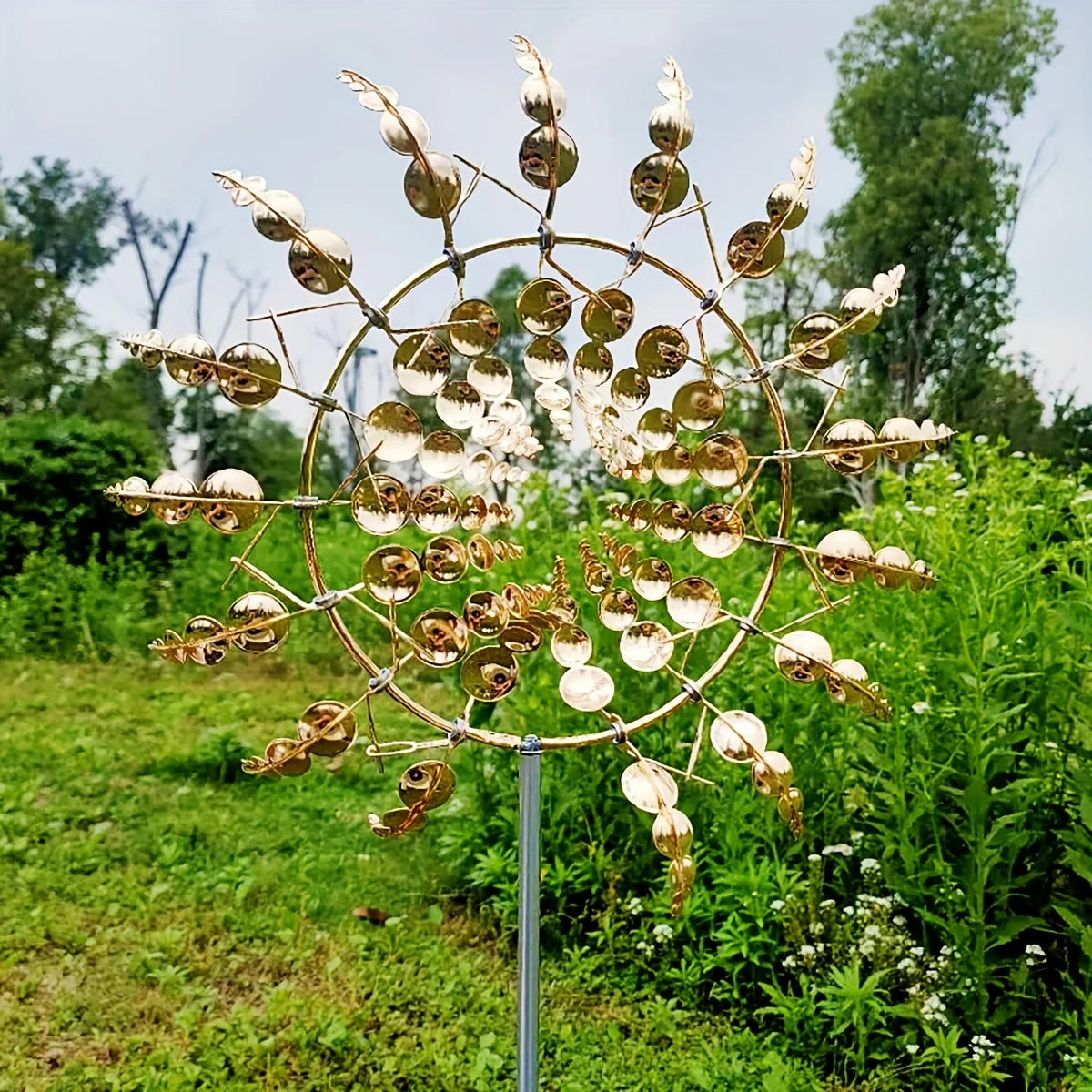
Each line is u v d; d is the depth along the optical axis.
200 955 3.08
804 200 1.18
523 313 1.15
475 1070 2.43
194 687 6.23
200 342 1.04
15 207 17.83
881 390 14.77
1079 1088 2.08
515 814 3.21
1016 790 2.37
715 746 1.24
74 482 8.28
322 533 7.98
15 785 4.39
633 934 2.95
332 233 1.08
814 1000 2.48
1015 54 14.85
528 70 1.13
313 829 4.08
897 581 1.24
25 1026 2.70
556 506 3.60
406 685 6.11
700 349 1.23
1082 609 2.46
